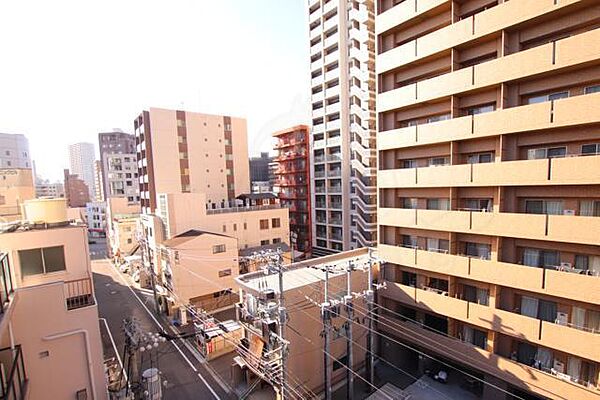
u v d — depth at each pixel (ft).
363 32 116.26
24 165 166.61
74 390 38.65
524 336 44.37
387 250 62.90
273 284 55.26
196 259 91.71
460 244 54.39
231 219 114.93
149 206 130.31
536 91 44.45
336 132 134.51
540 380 43.50
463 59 51.98
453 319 53.88
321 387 55.31
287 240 131.54
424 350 59.82
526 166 43.11
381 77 63.57
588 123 38.32
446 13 53.78
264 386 58.08
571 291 39.81
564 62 39.29
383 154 64.44
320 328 55.21
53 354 37.37
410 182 58.03
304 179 150.61
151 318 92.17
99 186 304.30
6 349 32.12
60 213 47.85
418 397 53.62
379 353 65.92
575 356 41.88
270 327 49.98
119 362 67.10
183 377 63.05
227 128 147.33
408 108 60.39
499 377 47.62
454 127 51.13
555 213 44.01
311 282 55.88
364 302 62.23
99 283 126.31
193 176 136.87
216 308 95.50
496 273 46.93
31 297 35.91
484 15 46.42
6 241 39.86
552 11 40.34
